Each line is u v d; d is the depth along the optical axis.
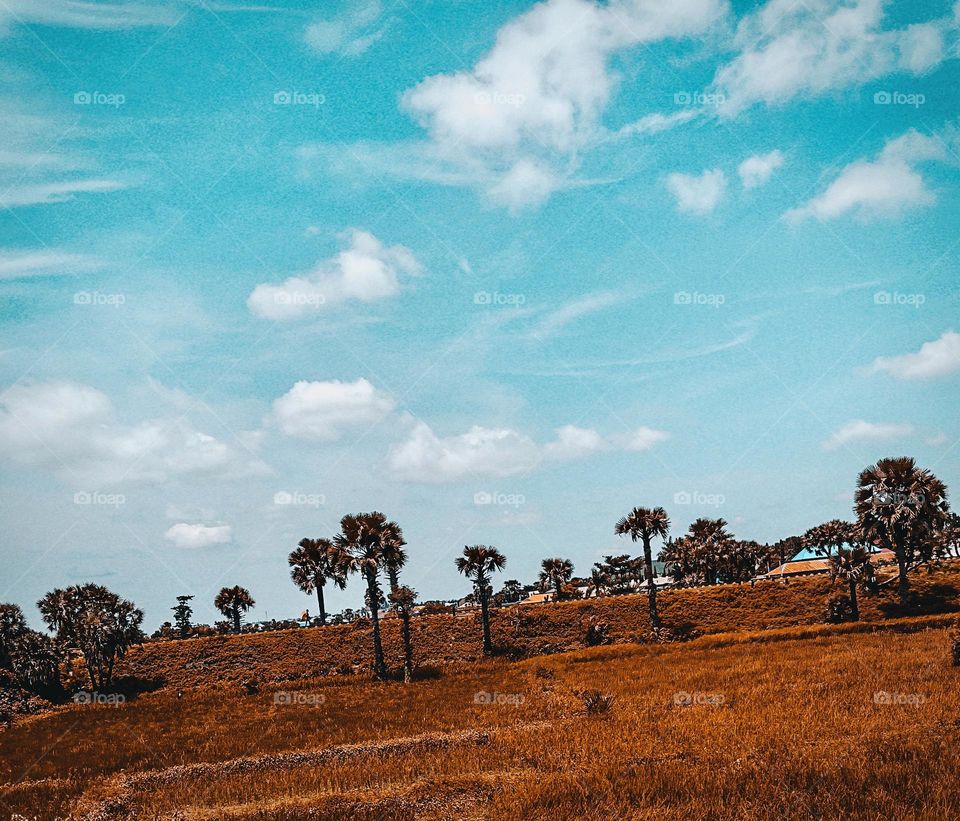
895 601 73.50
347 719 44.56
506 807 22.05
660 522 80.00
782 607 78.94
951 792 19.47
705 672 46.75
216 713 55.00
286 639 85.00
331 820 23.17
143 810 26.84
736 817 19.56
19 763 39.91
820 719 29.23
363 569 68.38
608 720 33.75
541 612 86.50
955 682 34.62
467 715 42.03
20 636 75.25
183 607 119.88
